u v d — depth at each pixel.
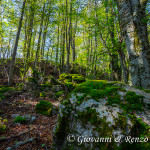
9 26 12.30
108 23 5.68
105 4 5.20
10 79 10.41
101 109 1.78
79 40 21.38
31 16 11.89
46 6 13.18
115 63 7.48
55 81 10.41
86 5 8.61
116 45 5.17
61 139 1.93
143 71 2.66
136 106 1.63
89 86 2.48
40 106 5.78
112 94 2.00
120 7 3.29
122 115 1.56
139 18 2.83
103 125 1.59
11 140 2.90
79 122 1.87
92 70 10.55
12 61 10.48
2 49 13.55
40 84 9.78
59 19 15.05
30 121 4.49
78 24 17.14
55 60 16.58
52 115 5.37
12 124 3.93
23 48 12.77
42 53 15.42
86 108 1.92
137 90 2.08
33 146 2.78
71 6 13.01
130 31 2.96
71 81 10.56
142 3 2.85
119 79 7.50
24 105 6.28
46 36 15.15
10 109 5.56
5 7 10.34
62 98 7.90
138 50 2.76
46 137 3.36
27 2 10.90
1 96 7.18
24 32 12.71
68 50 13.61
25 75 11.88
